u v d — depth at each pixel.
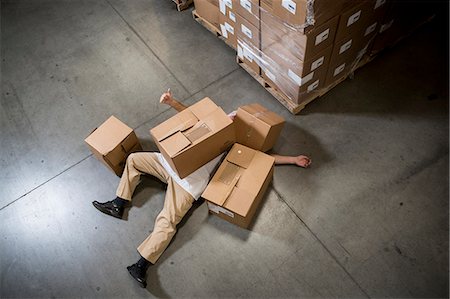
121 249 2.35
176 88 2.99
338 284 2.12
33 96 3.09
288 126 2.69
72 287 2.26
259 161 2.19
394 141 2.57
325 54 2.36
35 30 3.53
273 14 2.17
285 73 2.50
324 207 2.36
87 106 2.99
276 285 2.15
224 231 2.34
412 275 2.12
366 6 2.25
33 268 2.34
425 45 2.99
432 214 2.29
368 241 2.23
